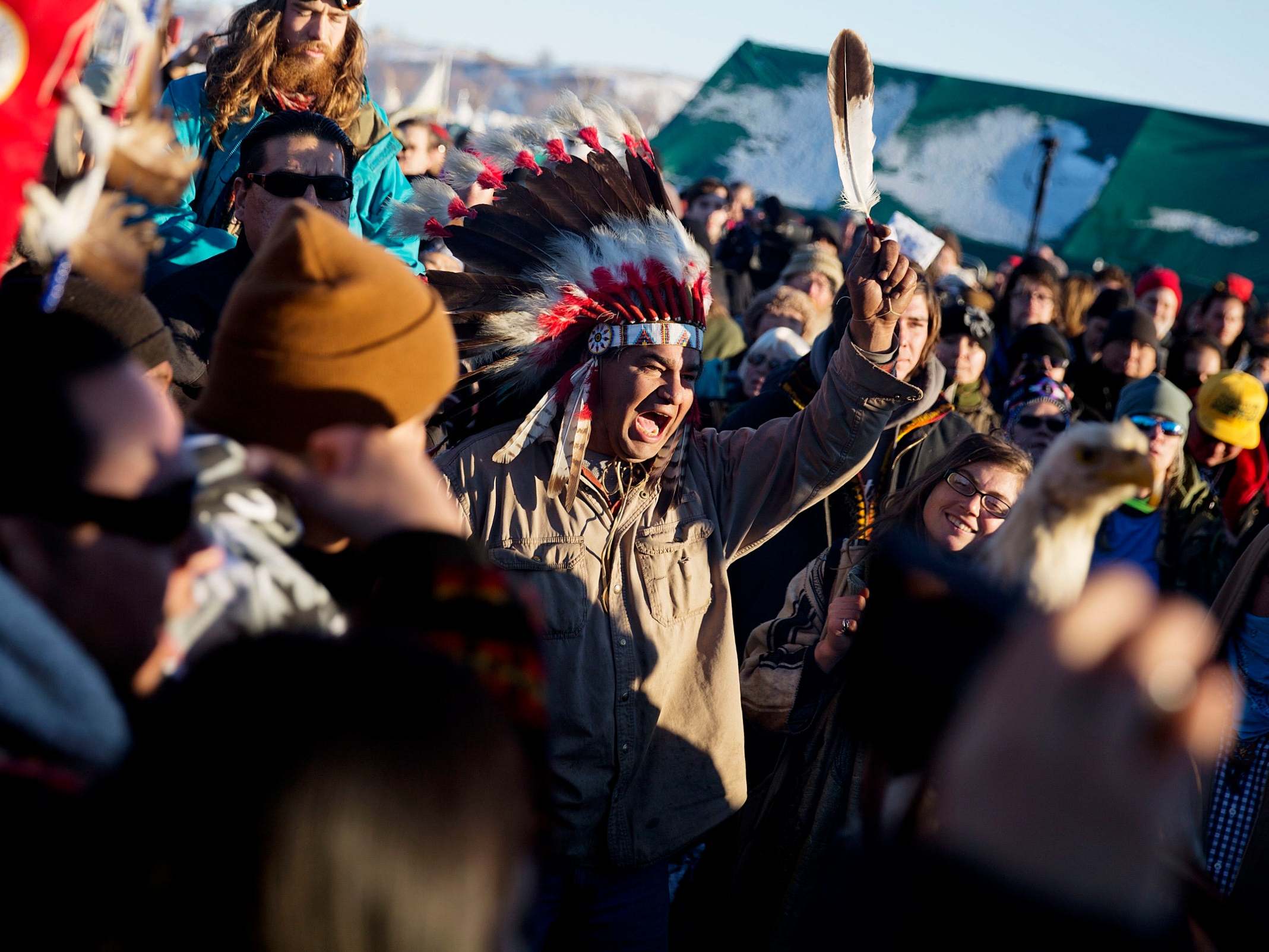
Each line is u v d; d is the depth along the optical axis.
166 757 0.79
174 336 2.64
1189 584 3.94
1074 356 6.34
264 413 1.32
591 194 2.39
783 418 2.50
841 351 2.32
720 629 2.36
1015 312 6.50
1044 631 0.87
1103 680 0.82
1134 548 3.93
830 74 2.31
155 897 0.76
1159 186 11.19
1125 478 1.36
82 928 0.77
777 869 2.19
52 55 1.03
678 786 2.30
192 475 1.09
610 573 2.25
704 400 4.34
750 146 10.96
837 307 3.35
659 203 2.40
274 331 1.30
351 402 1.31
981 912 0.93
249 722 0.77
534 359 2.32
